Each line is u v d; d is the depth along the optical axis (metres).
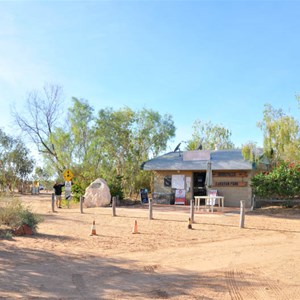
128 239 12.55
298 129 24.48
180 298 6.52
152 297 6.55
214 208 23.31
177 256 10.02
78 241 11.93
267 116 25.00
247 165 24.38
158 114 35.50
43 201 31.69
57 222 16.72
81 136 31.06
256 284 7.40
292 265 8.98
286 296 6.67
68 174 25.36
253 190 23.11
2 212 13.28
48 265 8.66
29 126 34.19
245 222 16.70
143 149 35.19
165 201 27.20
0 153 46.94
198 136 44.97
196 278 7.84
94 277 7.80
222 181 25.67
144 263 9.16
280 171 21.94
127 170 34.59
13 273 7.81
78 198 28.16
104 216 19.31
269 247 11.31
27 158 49.34
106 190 25.75
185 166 26.38
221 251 10.70
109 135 33.50
